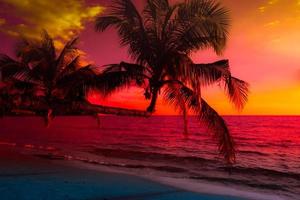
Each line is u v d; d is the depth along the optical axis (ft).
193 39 35.60
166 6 37.06
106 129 229.45
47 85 51.06
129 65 36.01
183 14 35.83
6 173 32.50
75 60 53.06
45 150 73.67
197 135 173.99
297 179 55.01
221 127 33.42
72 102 36.55
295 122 368.89
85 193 25.63
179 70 33.83
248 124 320.09
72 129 219.00
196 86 32.65
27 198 22.26
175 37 36.29
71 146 93.40
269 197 35.17
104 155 75.51
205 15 34.91
